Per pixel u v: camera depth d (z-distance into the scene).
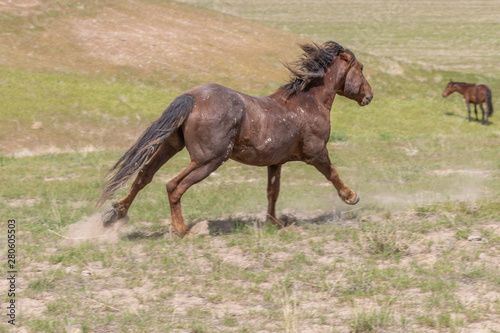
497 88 38.97
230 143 10.05
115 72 32.25
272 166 11.38
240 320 7.14
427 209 12.02
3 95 26.97
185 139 10.06
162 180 16.53
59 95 28.14
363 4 88.94
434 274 8.47
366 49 54.81
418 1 93.50
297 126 10.78
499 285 8.02
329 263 9.04
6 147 22.42
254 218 12.24
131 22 38.75
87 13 38.22
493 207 11.86
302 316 7.18
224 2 84.94
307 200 13.85
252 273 8.60
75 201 13.99
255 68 35.62
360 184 15.77
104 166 18.64
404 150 21.55
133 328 6.95
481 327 6.84
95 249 9.80
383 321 6.96
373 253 9.47
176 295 7.92
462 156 20.14
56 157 20.50
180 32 38.84
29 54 32.25
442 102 35.22
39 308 7.50
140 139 9.73
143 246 9.94
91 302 7.63
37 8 37.00
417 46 57.75
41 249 9.87
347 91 11.80
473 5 88.75
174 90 31.44
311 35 60.12
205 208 13.01
